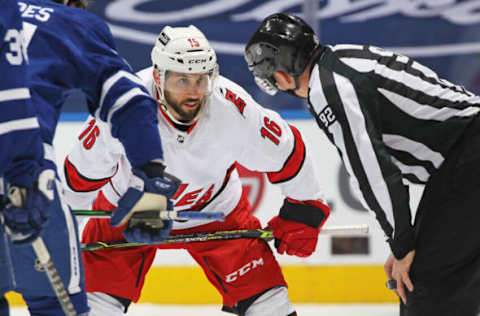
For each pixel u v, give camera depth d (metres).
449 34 17.08
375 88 8.27
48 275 6.43
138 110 7.09
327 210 10.15
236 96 9.16
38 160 6.31
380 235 15.62
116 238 9.96
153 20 17.36
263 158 9.52
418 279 8.65
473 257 8.50
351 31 17.17
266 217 15.76
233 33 17.28
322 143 15.79
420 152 8.61
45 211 6.29
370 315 14.73
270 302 9.77
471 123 8.43
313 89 8.36
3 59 6.05
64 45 6.93
